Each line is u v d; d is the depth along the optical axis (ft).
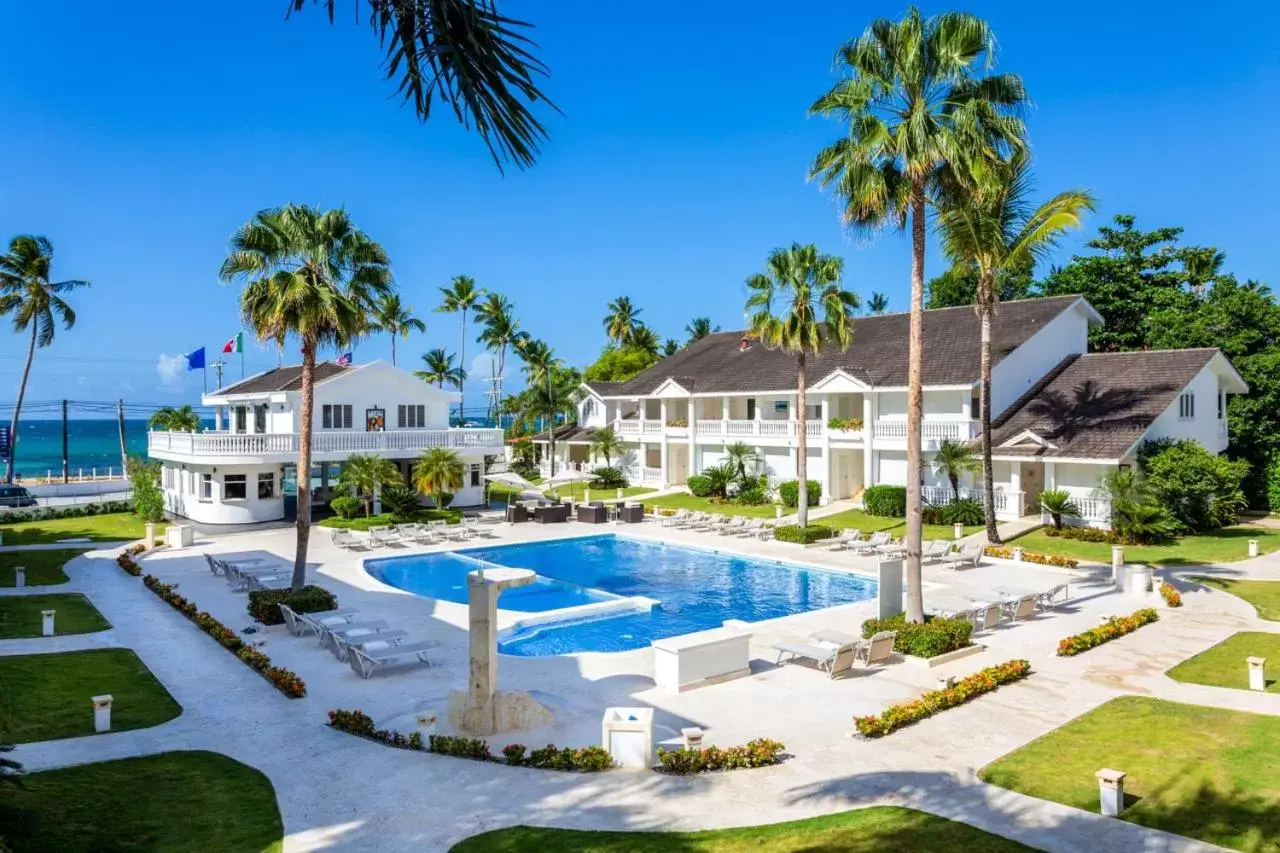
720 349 195.21
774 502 149.07
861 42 60.54
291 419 137.28
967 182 59.88
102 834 33.45
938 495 130.93
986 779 38.96
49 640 65.05
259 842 33.17
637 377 204.64
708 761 40.32
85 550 109.29
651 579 95.40
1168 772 39.11
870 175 60.34
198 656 60.70
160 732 45.65
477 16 13.15
